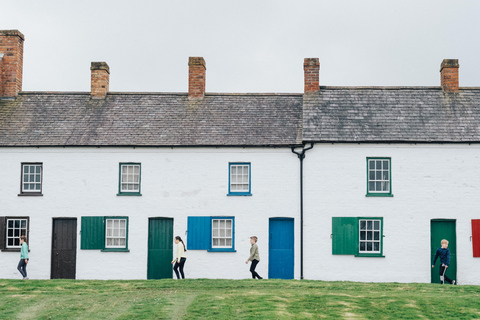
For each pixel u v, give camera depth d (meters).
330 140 25.86
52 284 21.78
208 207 26.16
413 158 25.92
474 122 26.86
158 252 26.17
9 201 26.42
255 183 26.12
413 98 28.44
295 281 22.81
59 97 29.50
